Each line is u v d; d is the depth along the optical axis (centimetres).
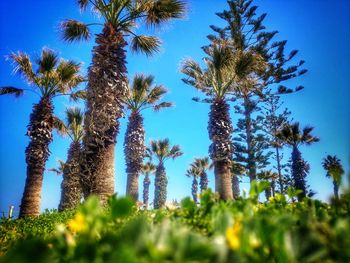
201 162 2848
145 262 53
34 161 992
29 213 949
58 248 71
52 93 1070
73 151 1504
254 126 1948
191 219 118
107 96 747
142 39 895
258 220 71
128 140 1451
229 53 1119
